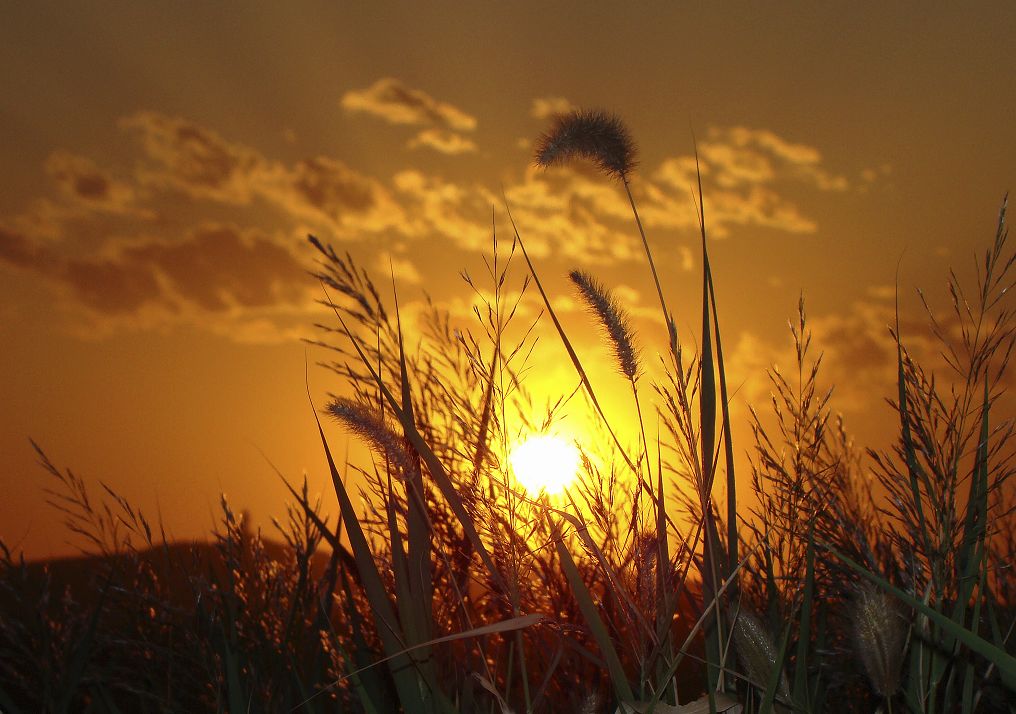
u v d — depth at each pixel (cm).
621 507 108
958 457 111
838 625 116
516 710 111
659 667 107
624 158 110
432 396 116
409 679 108
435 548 110
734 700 105
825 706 118
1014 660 94
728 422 108
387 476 111
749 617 105
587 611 106
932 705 106
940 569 110
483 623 116
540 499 108
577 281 109
